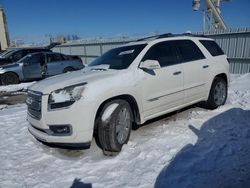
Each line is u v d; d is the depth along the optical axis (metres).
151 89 4.55
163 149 4.07
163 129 4.92
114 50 5.39
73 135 3.76
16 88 11.77
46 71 13.08
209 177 3.20
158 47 4.94
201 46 5.79
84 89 3.78
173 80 4.89
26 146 4.66
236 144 4.04
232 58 12.43
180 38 5.46
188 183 3.12
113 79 4.08
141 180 3.28
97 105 3.84
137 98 4.34
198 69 5.43
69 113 3.72
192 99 5.42
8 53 15.85
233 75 11.50
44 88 3.98
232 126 4.80
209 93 5.84
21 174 3.66
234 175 3.20
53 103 3.82
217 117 5.40
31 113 4.21
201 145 4.11
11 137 5.19
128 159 3.85
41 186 3.33
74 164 3.85
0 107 8.34
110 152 4.12
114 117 3.98
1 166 3.93
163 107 4.84
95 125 4.07
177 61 5.11
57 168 3.77
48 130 3.92
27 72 12.79
